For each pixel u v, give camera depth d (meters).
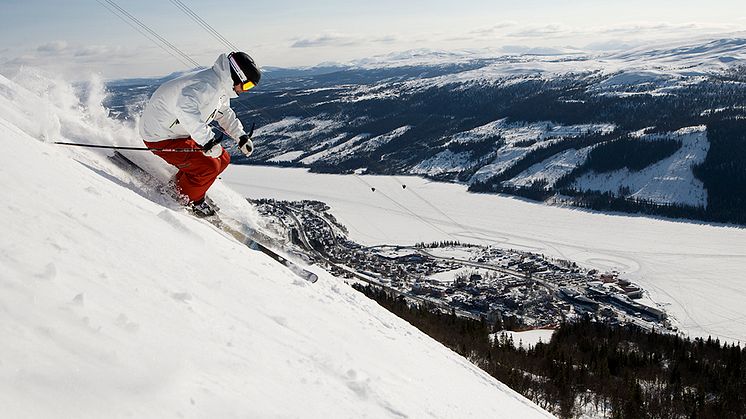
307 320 4.30
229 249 5.23
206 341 2.42
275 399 2.24
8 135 4.37
